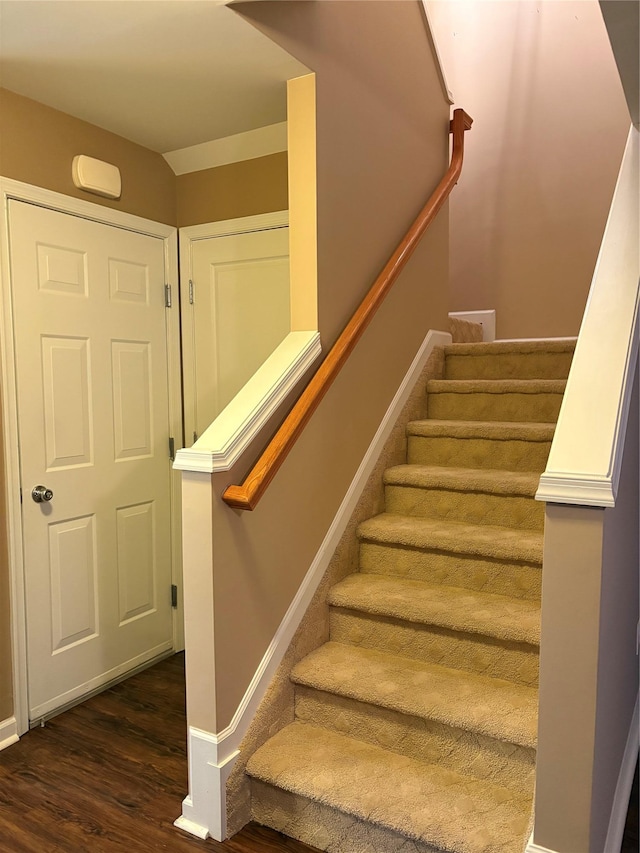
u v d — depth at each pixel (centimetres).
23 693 237
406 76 275
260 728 197
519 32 368
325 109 220
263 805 191
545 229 368
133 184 277
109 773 214
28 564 238
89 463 262
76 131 251
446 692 192
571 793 144
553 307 368
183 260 299
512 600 214
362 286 247
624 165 218
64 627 253
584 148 355
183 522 184
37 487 240
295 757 192
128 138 273
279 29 195
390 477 261
